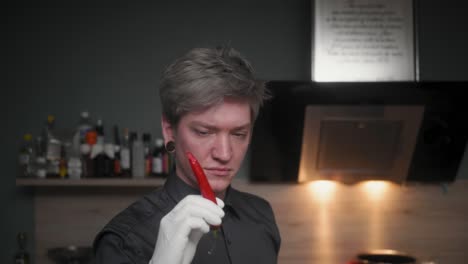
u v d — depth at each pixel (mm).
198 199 967
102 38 3107
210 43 3121
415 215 3180
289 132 2840
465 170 3188
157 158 2848
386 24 2910
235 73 1017
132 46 3117
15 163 3068
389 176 3039
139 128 3105
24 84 3084
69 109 3088
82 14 3109
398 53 2906
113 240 1119
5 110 3072
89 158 2836
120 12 3117
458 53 3164
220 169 1062
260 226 1408
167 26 3119
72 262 2920
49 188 3082
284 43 3127
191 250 969
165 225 972
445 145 2910
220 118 1023
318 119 2814
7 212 3070
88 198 3082
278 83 2699
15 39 3086
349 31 2906
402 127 2873
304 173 2994
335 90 2736
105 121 3096
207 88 997
